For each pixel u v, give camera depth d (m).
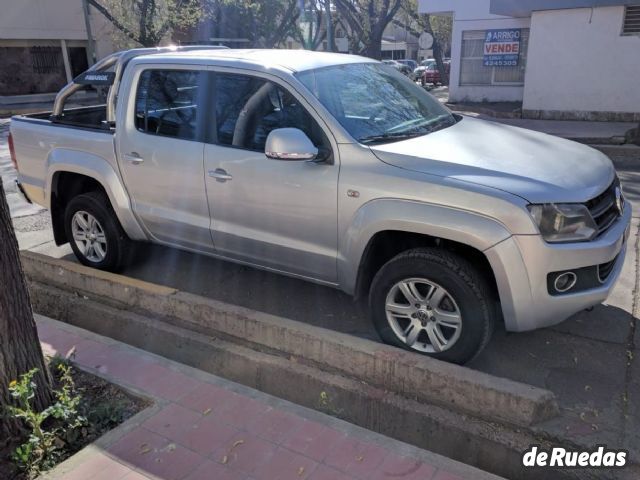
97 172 4.86
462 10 18.44
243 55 4.36
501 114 15.55
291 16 30.44
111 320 4.31
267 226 4.06
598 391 3.35
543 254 3.15
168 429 2.99
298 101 3.87
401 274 3.51
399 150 3.58
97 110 6.03
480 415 3.03
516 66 18.14
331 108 3.82
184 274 5.23
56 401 3.12
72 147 5.04
